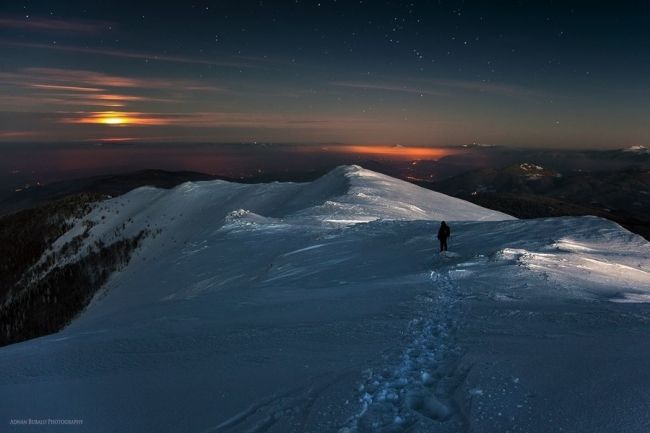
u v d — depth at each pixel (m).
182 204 128.12
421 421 5.30
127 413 6.88
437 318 10.83
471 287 14.92
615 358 6.71
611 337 8.00
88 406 7.31
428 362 7.62
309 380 7.28
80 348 11.66
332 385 6.86
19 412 7.27
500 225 30.05
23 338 94.62
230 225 46.91
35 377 9.41
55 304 102.81
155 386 7.96
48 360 10.73
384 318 11.30
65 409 7.27
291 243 35.44
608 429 4.68
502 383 6.09
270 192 109.50
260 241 38.44
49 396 7.98
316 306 14.07
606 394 5.45
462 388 6.09
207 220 108.06
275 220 48.66
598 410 5.08
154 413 6.78
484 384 6.12
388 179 90.25
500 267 18.16
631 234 25.84
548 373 6.31
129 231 124.44
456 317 10.75
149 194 156.25
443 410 5.57
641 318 9.40
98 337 13.18
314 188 93.12
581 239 25.08
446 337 9.07
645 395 5.31
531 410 5.27
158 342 11.36
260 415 6.20
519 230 28.14
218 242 42.25
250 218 49.03
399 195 71.31
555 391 5.69
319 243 32.25
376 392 6.39
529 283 15.26
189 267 37.91
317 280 21.86
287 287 20.22
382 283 17.67
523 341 8.15
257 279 26.62
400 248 27.03
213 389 7.46
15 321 100.00
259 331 11.23
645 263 20.94
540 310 10.80
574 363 6.61
